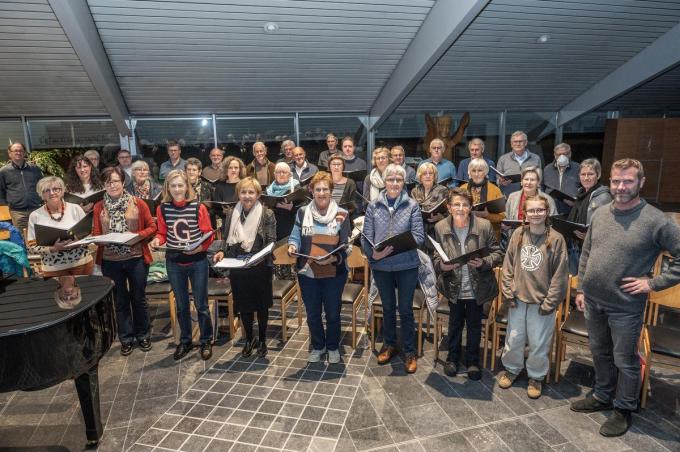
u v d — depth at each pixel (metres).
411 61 6.29
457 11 5.14
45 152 7.28
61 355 2.12
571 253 3.54
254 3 5.17
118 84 6.57
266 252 3.00
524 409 2.77
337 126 8.38
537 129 8.76
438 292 3.24
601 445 2.42
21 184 5.25
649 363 2.65
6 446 2.55
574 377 3.12
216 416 2.77
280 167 4.65
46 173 7.14
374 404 2.86
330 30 5.82
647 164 8.91
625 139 8.76
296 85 7.12
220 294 3.71
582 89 7.87
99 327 2.37
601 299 2.47
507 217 3.95
